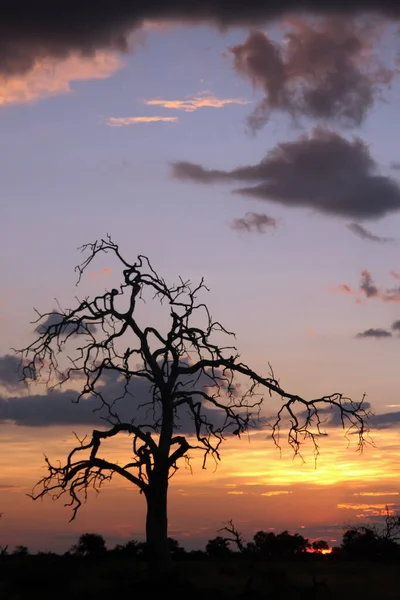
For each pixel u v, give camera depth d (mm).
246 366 33594
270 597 26578
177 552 49281
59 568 31500
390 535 51156
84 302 33156
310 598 26719
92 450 31766
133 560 41219
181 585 27391
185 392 32625
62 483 31469
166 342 32719
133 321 32781
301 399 33781
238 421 32906
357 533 51219
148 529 31188
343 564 43344
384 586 29625
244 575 32344
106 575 31062
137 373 32656
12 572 30984
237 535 47938
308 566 40562
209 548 49688
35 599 26422
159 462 31438
